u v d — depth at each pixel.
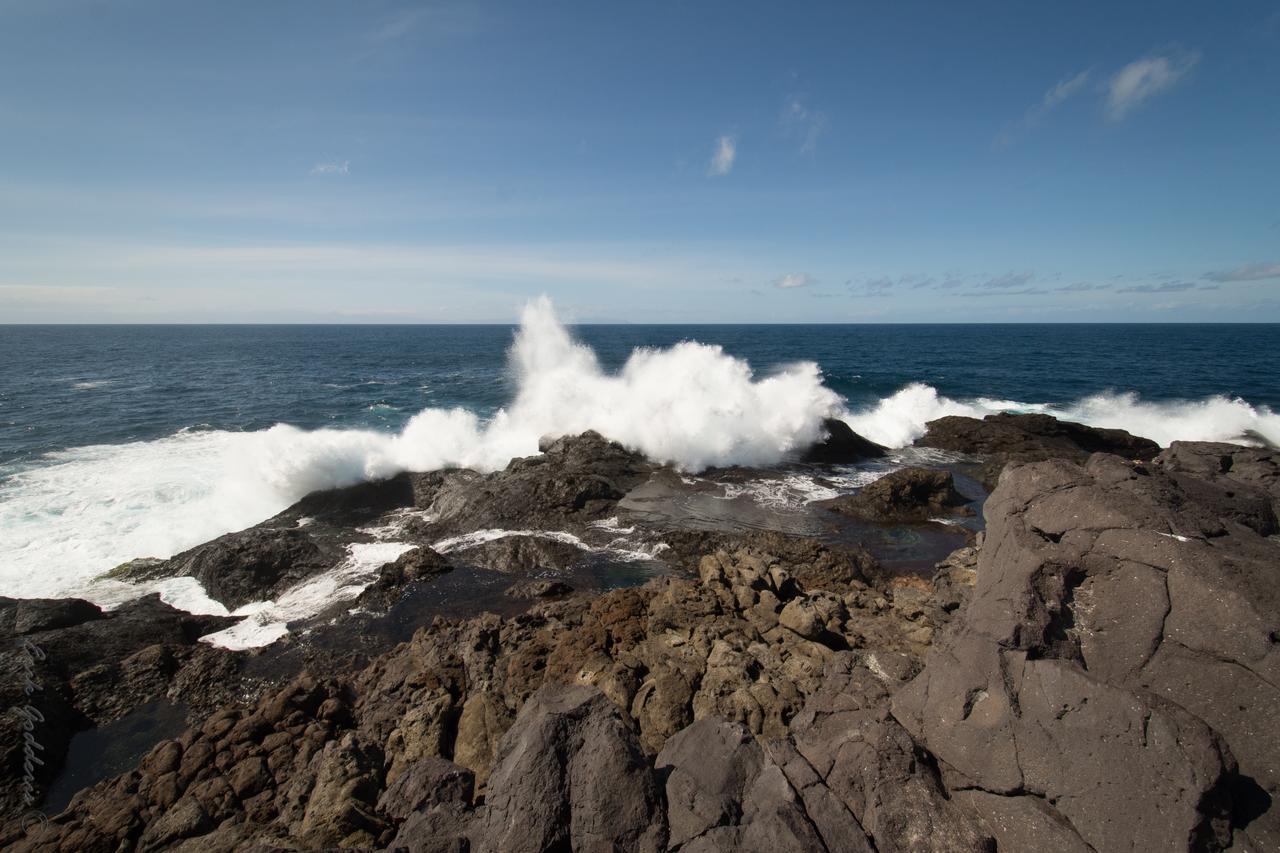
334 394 43.94
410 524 16.08
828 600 10.51
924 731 5.91
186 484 19.22
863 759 5.59
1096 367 57.41
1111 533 6.07
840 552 13.45
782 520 16.00
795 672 8.55
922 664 7.64
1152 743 4.59
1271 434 27.61
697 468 19.64
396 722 8.55
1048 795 4.99
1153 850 4.41
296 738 8.42
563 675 8.99
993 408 33.44
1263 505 7.42
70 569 14.01
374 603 12.36
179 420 32.91
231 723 8.69
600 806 5.31
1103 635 5.76
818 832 5.17
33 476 20.16
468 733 8.16
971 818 5.20
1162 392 40.19
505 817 5.37
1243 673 5.02
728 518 15.97
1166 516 6.17
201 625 11.81
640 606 10.66
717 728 6.17
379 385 49.12
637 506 16.62
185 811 7.16
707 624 9.89
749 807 5.43
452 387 47.88
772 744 6.11
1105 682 4.95
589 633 9.85
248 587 13.09
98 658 10.34
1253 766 4.70
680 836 5.18
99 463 22.27
